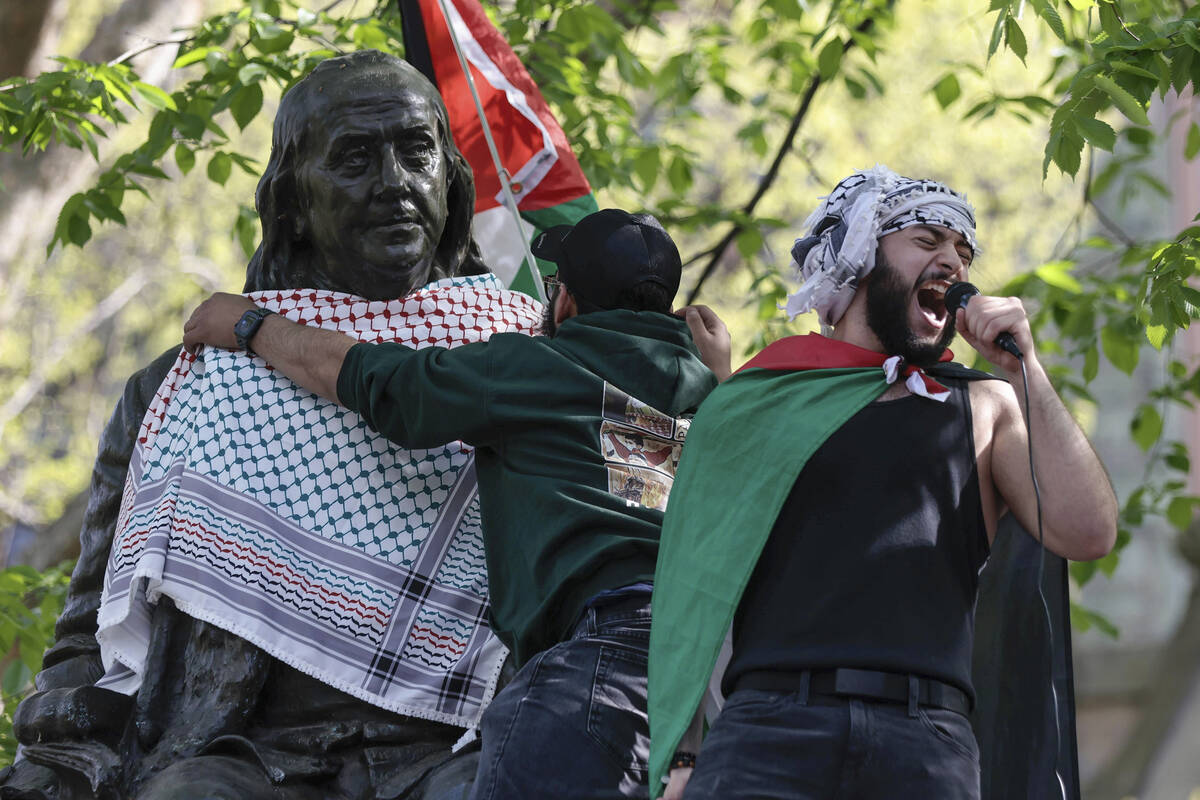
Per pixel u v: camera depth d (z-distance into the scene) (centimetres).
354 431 966
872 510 710
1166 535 3198
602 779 757
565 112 1950
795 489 724
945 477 720
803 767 677
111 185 1753
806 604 702
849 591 698
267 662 938
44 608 1822
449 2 1314
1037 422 717
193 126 1725
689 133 2278
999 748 804
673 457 859
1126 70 1210
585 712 764
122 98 1664
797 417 734
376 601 945
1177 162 3109
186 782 856
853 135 3538
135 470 1005
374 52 1027
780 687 694
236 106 1634
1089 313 2025
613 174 1964
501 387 842
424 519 963
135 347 4225
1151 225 3275
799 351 767
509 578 838
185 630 962
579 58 2141
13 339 3922
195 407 982
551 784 754
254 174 1783
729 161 3412
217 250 4072
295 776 894
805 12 2052
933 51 3531
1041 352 2080
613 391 844
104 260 4131
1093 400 2039
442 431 853
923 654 688
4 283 2075
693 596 728
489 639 936
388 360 886
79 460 3866
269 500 955
